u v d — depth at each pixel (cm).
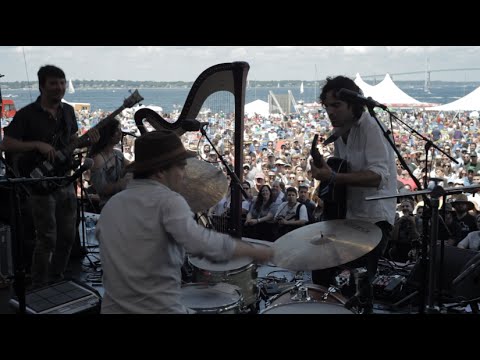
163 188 172
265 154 1099
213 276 266
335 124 269
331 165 272
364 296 269
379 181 253
